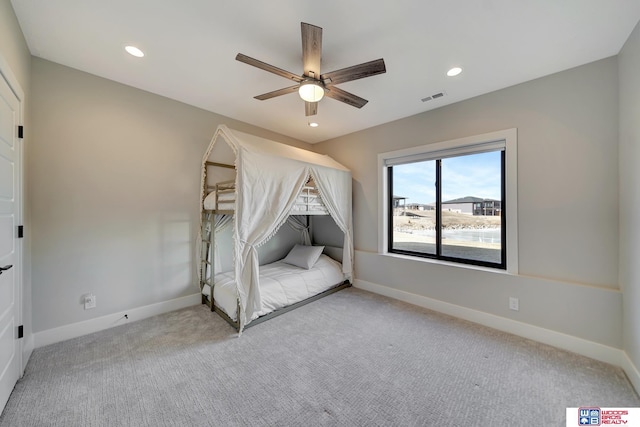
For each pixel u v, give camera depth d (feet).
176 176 9.80
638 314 5.55
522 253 8.05
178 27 5.86
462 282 9.13
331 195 11.23
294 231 14.69
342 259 12.98
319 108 10.18
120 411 4.85
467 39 6.08
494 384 5.65
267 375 5.94
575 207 7.17
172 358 6.60
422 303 10.19
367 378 5.85
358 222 12.92
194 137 10.24
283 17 5.50
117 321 8.45
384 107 10.03
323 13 5.34
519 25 5.59
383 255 11.62
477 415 4.80
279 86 8.63
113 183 8.39
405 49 6.48
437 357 6.69
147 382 5.66
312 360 6.55
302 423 4.61
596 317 6.68
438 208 10.53
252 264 8.15
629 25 5.54
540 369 6.19
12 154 5.51
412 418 4.72
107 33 6.08
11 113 5.44
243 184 7.97
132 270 8.79
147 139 9.08
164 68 7.60
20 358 5.76
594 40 6.06
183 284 10.05
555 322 7.30
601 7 5.05
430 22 5.54
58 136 7.41
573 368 6.23
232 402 5.10
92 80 7.95
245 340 7.55
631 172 5.87
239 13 5.39
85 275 7.88
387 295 11.42
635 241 5.69
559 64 7.07
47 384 5.55
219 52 6.81
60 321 7.45
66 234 7.56
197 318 9.04
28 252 6.77
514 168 8.15
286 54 6.87
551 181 7.54
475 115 9.04
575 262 7.19
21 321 5.83
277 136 13.39
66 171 7.55
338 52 6.61
